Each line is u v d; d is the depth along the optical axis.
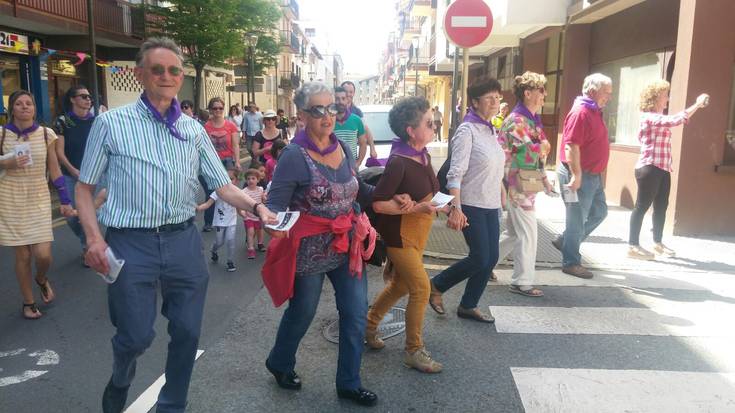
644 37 9.64
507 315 4.77
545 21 12.10
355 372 3.37
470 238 4.36
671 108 7.69
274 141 8.01
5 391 3.56
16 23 14.44
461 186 4.31
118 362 2.76
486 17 6.71
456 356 4.02
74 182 6.36
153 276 2.71
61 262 6.60
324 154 3.21
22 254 4.74
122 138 2.62
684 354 4.04
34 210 4.79
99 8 17.05
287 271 3.18
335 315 4.85
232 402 3.41
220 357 4.04
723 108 7.37
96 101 12.07
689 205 7.57
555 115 14.62
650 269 6.12
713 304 5.04
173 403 2.92
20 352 4.15
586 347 4.16
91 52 11.95
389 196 3.54
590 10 10.66
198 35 18.39
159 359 4.04
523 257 5.18
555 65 14.68
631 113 10.21
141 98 2.72
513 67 17.55
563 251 5.92
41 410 3.34
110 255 2.56
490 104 4.28
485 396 3.47
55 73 17.61
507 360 3.95
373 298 5.30
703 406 3.34
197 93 19.89
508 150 5.04
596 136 5.55
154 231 2.71
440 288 4.62
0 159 4.59
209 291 5.65
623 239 7.47
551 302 5.10
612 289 5.45
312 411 3.31
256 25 22.09
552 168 14.54
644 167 6.36
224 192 2.94
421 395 3.49
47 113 16.86
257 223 7.13
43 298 5.19
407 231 3.68
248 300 5.35
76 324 4.71
